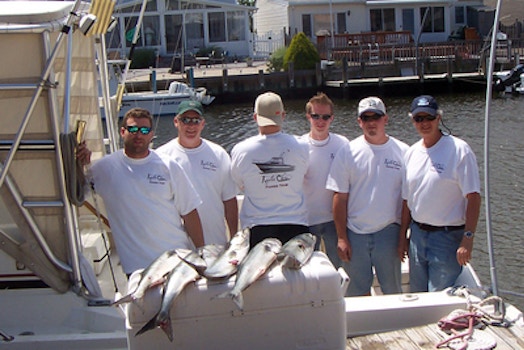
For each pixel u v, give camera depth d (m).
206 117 24.11
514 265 8.52
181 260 3.21
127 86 25.66
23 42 3.57
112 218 3.95
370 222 4.41
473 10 37.91
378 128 4.38
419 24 36.78
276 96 4.13
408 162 4.33
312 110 4.59
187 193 4.00
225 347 3.15
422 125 4.16
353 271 4.49
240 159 4.12
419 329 3.68
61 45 3.64
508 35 29.59
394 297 3.87
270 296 3.14
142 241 3.88
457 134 18.33
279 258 3.21
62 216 3.80
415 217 4.27
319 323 3.19
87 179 3.96
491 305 3.70
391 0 36.44
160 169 3.93
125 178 3.89
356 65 29.31
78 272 3.93
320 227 4.69
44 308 3.90
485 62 27.86
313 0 35.81
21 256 3.79
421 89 28.61
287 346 3.18
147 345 3.13
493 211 10.55
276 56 29.86
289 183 4.10
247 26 34.03
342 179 4.44
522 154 14.95
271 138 4.11
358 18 36.19
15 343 3.69
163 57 32.16
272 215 4.10
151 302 3.11
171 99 22.55
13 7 3.80
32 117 3.66
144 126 3.86
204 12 33.28
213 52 32.25
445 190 4.14
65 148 3.69
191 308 3.11
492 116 21.38
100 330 3.87
